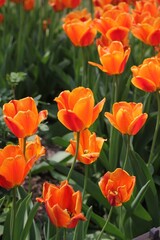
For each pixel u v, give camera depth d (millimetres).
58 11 5598
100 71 4719
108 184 2441
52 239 2834
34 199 4059
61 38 5844
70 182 3869
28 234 2848
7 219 2811
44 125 3744
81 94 2553
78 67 4840
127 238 3402
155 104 4199
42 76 5398
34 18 6266
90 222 3678
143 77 3043
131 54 4527
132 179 2441
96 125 3969
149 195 3303
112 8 4301
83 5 7113
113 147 3574
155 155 3818
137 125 2695
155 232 3084
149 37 3713
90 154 2543
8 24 6199
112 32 3701
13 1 5828
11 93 4820
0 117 3676
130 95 4422
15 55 5598
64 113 2457
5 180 2297
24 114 2457
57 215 2184
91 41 3852
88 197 3824
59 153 4441
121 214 3268
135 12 4219
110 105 4086
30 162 2311
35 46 6062
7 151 2352
